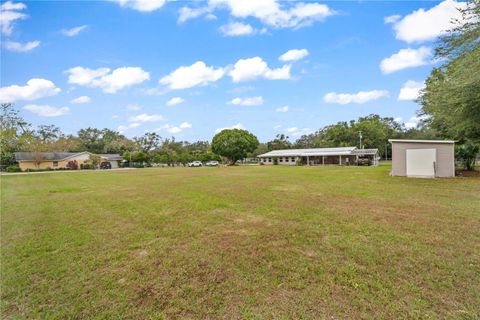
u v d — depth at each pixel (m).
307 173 18.94
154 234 4.59
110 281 2.87
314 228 4.70
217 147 44.81
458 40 10.37
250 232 4.58
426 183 11.16
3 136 21.61
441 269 2.95
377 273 2.88
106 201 8.22
